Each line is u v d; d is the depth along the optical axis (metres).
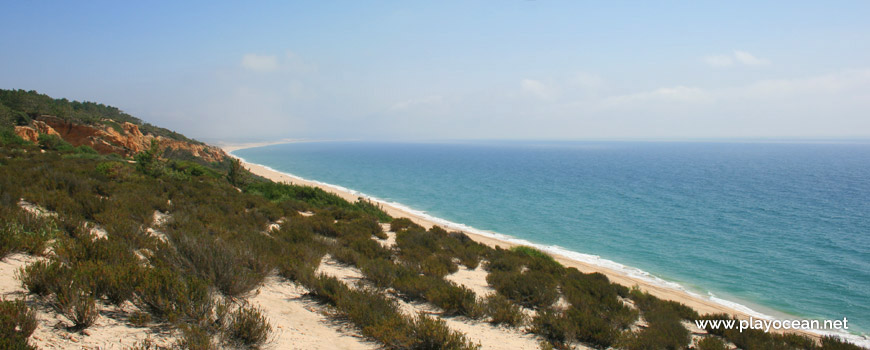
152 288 5.32
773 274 27.27
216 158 84.81
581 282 15.62
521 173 110.00
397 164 148.00
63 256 6.48
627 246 34.22
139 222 11.66
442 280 11.24
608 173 110.38
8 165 18.78
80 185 15.59
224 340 5.02
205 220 13.97
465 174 106.31
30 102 53.69
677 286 24.80
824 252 32.41
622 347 8.72
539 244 34.56
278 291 8.26
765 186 79.50
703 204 56.72
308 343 5.88
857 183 85.31
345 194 63.25
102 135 50.06
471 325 8.70
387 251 14.79
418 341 6.24
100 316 4.98
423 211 50.69
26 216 8.47
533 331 8.87
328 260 12.85
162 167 27.39
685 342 9.95
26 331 4.09
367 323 6.93
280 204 24.89
